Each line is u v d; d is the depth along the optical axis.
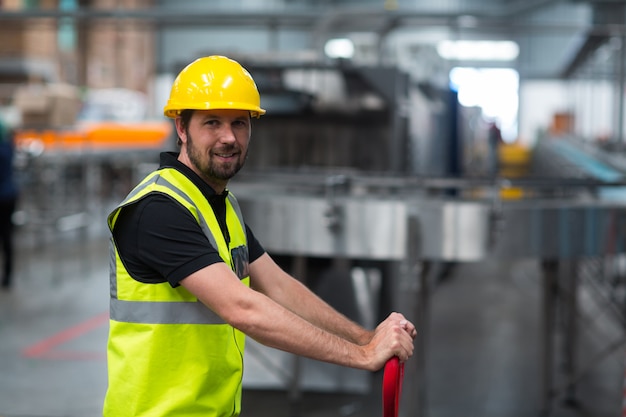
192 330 2.36
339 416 5.61
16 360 6.98
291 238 5.27
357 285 6.43
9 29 17.41
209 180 2.46
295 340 2.21
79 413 5.64
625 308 8.57
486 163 18.09
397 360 2.25
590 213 5.12
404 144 7.93
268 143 7.76
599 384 6.49
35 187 13.20
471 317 9.00
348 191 6.41
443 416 5.61
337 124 7.62
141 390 2.36
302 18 12.06
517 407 5.84
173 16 12.09
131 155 17.25
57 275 11.26
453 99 11.87
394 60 10.41
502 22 10.48
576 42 14.09
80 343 7.62
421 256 5.06
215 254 2.28
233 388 2.48
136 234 2.31
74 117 11.84
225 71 2.42
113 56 23.48
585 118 15.60
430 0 28.75
